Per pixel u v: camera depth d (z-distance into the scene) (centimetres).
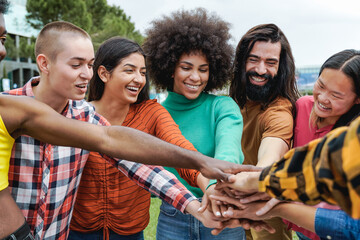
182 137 215
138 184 207
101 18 2722
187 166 162
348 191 96
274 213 180
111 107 233
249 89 275
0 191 146
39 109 150
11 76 3431
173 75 256
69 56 173
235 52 278
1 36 167
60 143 155
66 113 187
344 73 211
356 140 90
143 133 159
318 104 228
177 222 229
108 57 225
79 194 222
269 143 240
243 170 172
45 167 173
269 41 265
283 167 114
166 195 200
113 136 157
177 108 253
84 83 179
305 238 247
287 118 252
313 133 242
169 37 251
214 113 239
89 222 223
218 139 219
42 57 176
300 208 175
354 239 166
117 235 229
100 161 217
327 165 97
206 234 223
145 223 240
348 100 217
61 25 176
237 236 229
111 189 221
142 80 228
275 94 274
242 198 183
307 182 106
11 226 146
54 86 177
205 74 246
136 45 231
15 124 149
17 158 168
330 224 168
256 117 274
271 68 268
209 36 246
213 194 192
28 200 172
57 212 183
